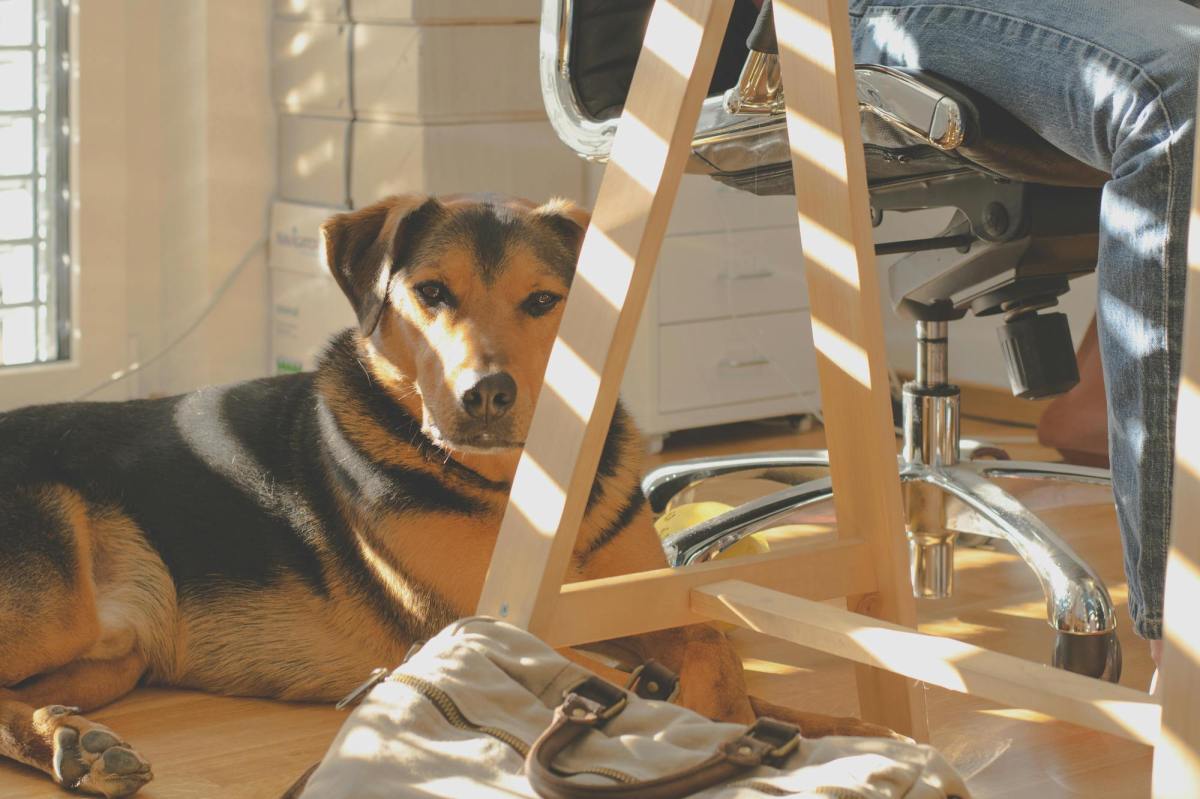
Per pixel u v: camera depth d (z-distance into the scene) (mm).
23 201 3328
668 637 1502
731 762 1016
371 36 3113
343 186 3240
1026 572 2215
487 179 3135
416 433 1612
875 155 1685
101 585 1680
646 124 1240
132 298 3480
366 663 1648
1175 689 921
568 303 1271
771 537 2445
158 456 1780
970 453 2332
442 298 1553
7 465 1652
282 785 1413
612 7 1874
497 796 1019
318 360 1806
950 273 1883
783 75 1327
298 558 1692
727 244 3213
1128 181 1273
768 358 3326
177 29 3391
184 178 3416
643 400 3150
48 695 1591
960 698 1647
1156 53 1312
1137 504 1253
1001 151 1542
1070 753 1463
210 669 1716
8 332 3346
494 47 3092
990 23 1490
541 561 1231
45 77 3320
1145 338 1245
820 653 1856
